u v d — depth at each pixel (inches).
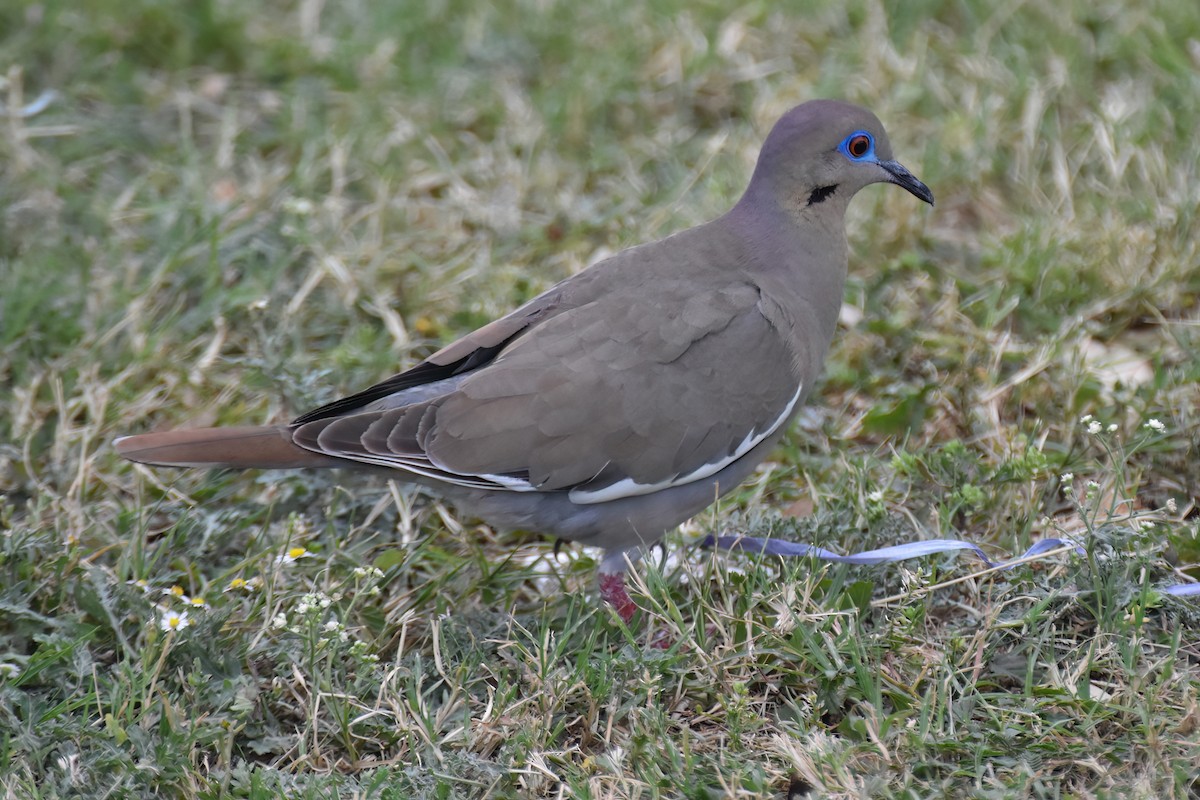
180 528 412.5
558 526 382.6
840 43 625.3
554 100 593.9
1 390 473.1
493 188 561.0
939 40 621.6
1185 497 426.3
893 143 573.9
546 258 533.0
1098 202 531.2
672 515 387.5
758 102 595.2
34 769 335.3
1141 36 601.9
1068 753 326.3
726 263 397.4
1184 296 498.9
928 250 535.2
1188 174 532.7
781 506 440.5
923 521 414.0
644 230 536.7
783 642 357.1
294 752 346.6
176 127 601.3
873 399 477.1
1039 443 434.3
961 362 472.7
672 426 373.7
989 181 560.7
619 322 377.1
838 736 346.6
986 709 343.6
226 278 521.3
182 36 631.8
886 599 373.1
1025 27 616.7
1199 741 321.1
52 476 442.9
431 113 593.9
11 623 372.8
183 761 330.3
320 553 413.4
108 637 374.9
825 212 406.3
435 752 336.2
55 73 617.3
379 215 536.7
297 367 471.5
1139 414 442.3
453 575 404.2
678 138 589.9
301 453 368.8
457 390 371.6
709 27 630.5
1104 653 354.6
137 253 531.8
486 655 374.6
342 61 618.2
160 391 474.9
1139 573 374.9
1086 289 498.9
